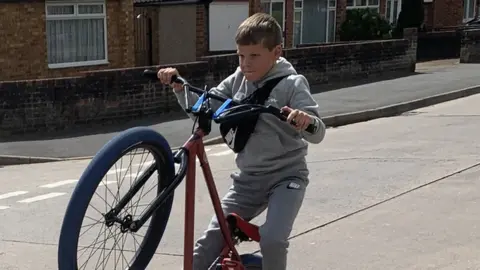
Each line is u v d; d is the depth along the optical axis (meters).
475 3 35.44
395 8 29.86
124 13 19.56
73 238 2.88
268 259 3.50
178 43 23.48
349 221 6.19
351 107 14.98
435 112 14.70
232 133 3.67
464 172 8.00
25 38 17.41
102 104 14.40
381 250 5.39
